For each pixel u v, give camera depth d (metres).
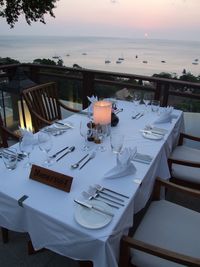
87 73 3.43
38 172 1.35
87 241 1.04
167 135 2.02
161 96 3.14
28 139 1.73
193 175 2.03
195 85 2.88
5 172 1.43
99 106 1.83
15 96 3.16
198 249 1.31
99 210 1.15
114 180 1.39
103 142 1.83
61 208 1.17
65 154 1.64
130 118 2.38
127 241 1.14
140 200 1.48
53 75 3.68
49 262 1.68
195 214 1.55
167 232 1.41
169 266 1.21
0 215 1.33
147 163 1.57
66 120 2.23
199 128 3.06
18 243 1.81
